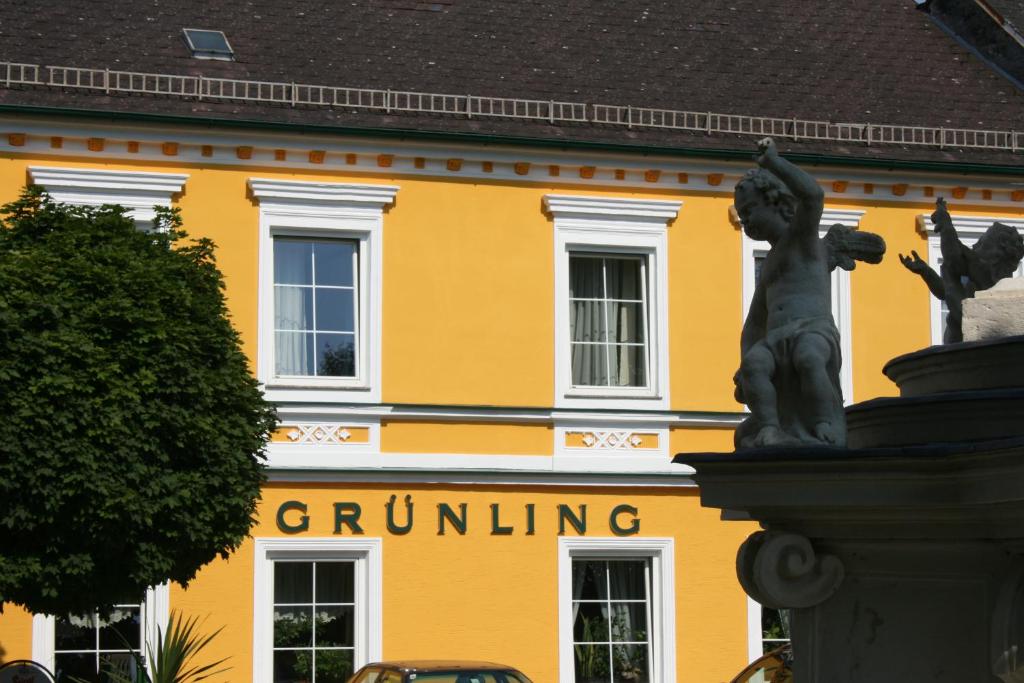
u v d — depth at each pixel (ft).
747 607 106.22
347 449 100.78
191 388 72.23
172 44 104.12
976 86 122.21
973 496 33.42
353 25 110.32
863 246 40.01
